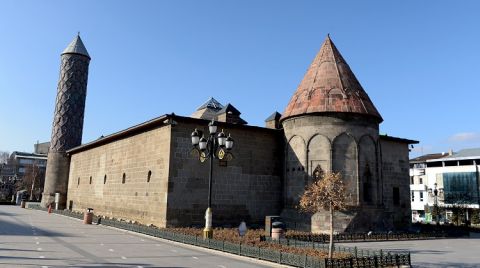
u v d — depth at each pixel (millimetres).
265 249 15258
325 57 31906
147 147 30047
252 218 29219
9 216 37000
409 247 22391
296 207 26906
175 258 14992
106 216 36062
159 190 27172
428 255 19125
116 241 19953
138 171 31000
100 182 38844
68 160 52094
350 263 13617
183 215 26344
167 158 26656
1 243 17531
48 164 52594
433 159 79250
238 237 20781
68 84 53562
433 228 36906
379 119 30172
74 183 47562
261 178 30297
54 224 29406
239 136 29734
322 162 28078
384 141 36000
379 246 22359
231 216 28219
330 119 28469
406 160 37656
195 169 27312
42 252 15211
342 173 27609
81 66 54500
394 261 14914
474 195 71875
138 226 24516
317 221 27031
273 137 31703
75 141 52969
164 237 21422
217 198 27812
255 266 13945
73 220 34469
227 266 13680
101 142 39656
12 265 12195
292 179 29719
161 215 26344
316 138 28688
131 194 31625
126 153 33750
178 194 26375
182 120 27188
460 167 75250
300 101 30406
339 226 26328
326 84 30047
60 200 50281
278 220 23891
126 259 14273
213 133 19656
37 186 97438
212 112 42312
